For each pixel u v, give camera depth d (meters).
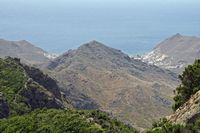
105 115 61.19
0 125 66.50
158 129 51.41
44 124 60.94
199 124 47.38
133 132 59.28
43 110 66.75
